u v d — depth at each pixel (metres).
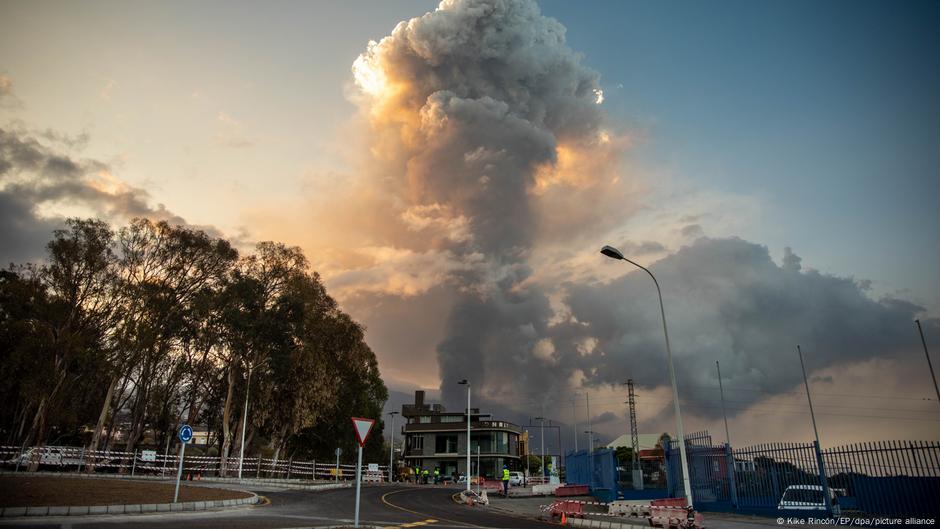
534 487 43.50
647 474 41.44
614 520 20.06
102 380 43.88
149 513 16.98
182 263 45.34
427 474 74.00
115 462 41.72
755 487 20.86
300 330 47.97
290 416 49.62
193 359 48.19
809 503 18.19
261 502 23.34
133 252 42.81
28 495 16.91
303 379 47.97
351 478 58.03
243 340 45.88
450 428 91.12
